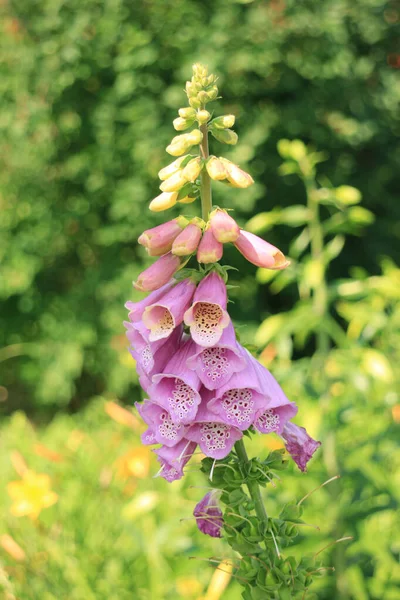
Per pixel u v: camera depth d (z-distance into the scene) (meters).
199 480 1.20
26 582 1.02
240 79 2.52
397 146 3.01
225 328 0.66
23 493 1.09
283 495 1.09
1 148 2.65
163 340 0.67
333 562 1.08
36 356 2.81
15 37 2.60
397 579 1.04
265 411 0.67
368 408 1.17
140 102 2.50
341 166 2.83
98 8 2.47
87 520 1.11
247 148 2.50
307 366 1.24
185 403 0.65
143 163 2.50
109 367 2.69
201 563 1.07
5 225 2.70
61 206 2.69
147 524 1.14
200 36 2.48
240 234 0.67
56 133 2.59
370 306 1.38
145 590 1.03
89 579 1.02
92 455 1.31
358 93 2.78
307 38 2.59
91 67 2.50
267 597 0.71
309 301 1.28
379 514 1.15
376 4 2.81
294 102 2.64
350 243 2.97
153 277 0.67
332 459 1.09
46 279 2.83
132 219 2.53
